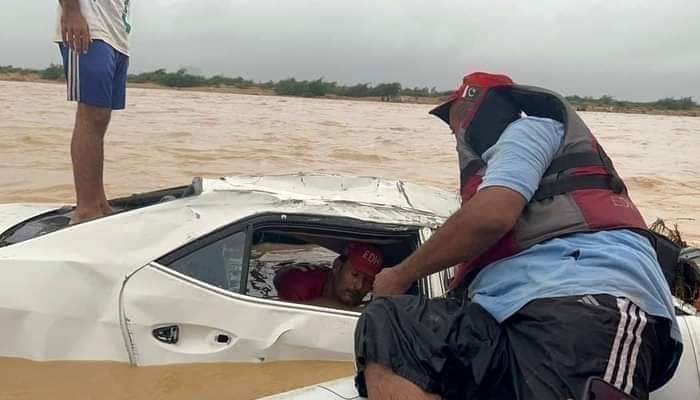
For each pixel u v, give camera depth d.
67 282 3.35
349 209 3.71
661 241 4.07
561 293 2.46
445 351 2.51
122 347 3.32
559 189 2.69
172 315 3.35
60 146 12.38
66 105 21.53
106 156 11.85
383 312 2.61
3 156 11.08
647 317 2.44
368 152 15.21
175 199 3.76
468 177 2.90
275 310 3.45
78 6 4.34
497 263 2.70
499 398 2.53
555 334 2.40
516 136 2.73
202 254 3.45
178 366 3.34
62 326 3.32
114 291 3.35
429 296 3.42
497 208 2.57
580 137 2.77
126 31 4.70
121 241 3.45
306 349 3.44
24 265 3.36
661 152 20.61
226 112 24.92
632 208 2.73
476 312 2.61
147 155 12.25
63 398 3.10
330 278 3.91
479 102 2.98
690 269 4.06
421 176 12.31
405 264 2.81
